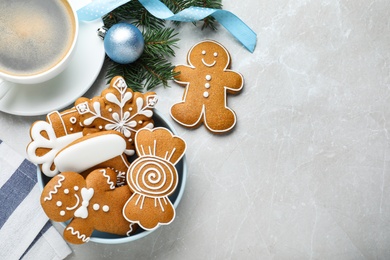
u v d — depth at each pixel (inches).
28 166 24.0
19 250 23.8
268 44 25.5
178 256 24.9
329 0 25.7
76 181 20.9
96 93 24.6
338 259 25.3
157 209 21.3
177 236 24.9
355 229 25.4
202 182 25.0
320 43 25.6
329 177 25.5
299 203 25.3
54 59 22.3
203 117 24.5
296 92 25.5
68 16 22.4
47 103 23.0
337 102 25.6
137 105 22.0
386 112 25.7
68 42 22.4
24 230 23.8
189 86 24.5
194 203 25.0
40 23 22.3
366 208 25.5
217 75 24.6
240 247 25.1
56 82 23.1
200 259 24.9
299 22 25.6
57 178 20.7
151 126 22.3
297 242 25.2
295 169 25.4
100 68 23.3
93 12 23.1
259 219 25.2
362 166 25.6
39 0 22.3
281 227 25.2
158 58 24.3
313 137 25.5
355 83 25.7
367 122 25.7
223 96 24.6
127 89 22.0
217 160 25.1
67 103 23.1
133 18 24.6
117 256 24.7
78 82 23.2
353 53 25.7
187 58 24.7
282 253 25.2
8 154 24.0
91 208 21.0
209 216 25.0
